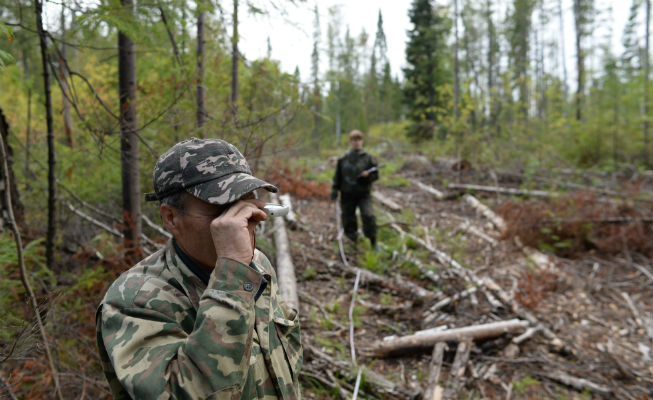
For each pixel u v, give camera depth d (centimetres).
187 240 101
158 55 378
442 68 2262
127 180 312
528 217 630
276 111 323
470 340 373
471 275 505
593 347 388
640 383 339
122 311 95
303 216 750
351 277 512
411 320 423
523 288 484
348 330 400
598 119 1099
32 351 173
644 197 651
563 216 614
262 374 108
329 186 980
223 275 91
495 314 433
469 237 669
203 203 98
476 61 2730
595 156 1102
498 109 1201
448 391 325
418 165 1211
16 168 362
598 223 606
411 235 640
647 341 395
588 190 698
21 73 452
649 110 1059
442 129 1309
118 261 304
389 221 711
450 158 1172
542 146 1090
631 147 1062
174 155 100
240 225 93
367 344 379
